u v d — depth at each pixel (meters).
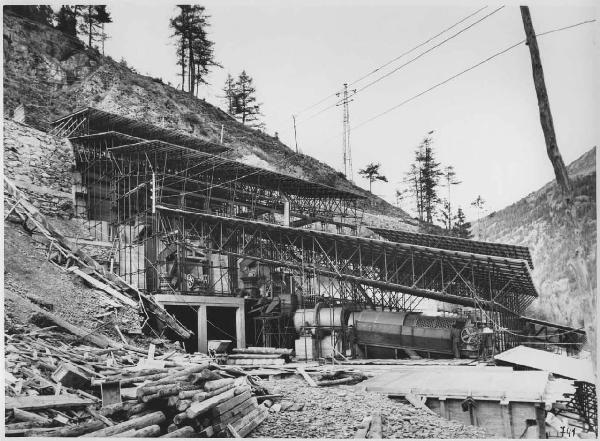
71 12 57.03
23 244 24.55
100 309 23.42
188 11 58.94
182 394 12.42
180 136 37.97
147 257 33.97
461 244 40.56
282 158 67.44
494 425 15.97
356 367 25.83
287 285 43.16
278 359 26.89
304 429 14.48
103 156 34.16
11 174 30.08
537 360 23.14
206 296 32.47
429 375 20.66
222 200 40.28
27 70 45.75
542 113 19.31
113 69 54.50
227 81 72.88
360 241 33.47
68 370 12.92
